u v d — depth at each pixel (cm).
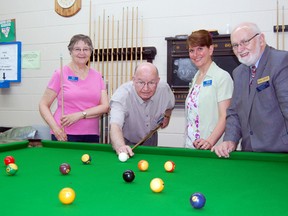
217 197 120
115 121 236
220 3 358
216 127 231
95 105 292
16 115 452
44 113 279
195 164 184
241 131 221
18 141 240
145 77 224
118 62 393
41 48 438
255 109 205
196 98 248
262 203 113
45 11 435
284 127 199
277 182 144
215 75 241
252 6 347
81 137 284
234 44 209
